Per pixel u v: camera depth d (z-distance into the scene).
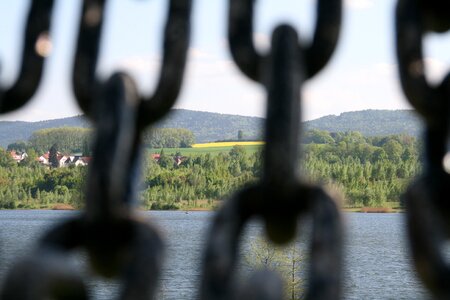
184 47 4.23
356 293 91.62
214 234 3.90
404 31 4.24
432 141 4.27
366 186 117.81
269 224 3.99
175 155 146.00
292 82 3.89
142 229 4.05
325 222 3.80
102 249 4.08
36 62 4.37
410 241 4.13
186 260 105.62
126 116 4.00
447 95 4.09
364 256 134.00
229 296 3.73
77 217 4.08
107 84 4.07
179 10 4.26
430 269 4.03
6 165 162.75
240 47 4.20
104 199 3.96
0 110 4.39
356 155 135.38
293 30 4.05
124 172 3.99
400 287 95.81
